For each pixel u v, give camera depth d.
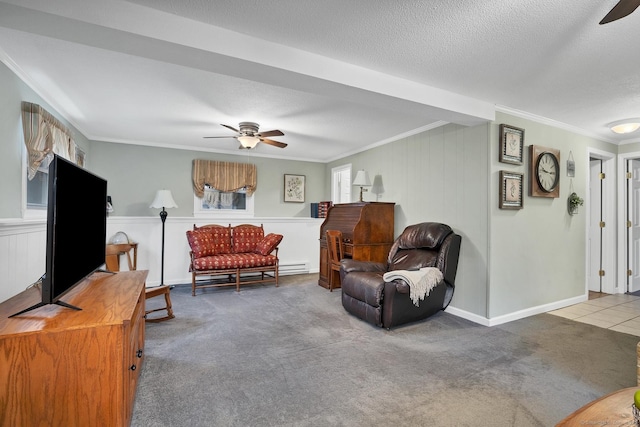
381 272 3.66
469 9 1.70
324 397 1.90
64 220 1.56
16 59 2.31
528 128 3.50
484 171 3.24
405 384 2.05
